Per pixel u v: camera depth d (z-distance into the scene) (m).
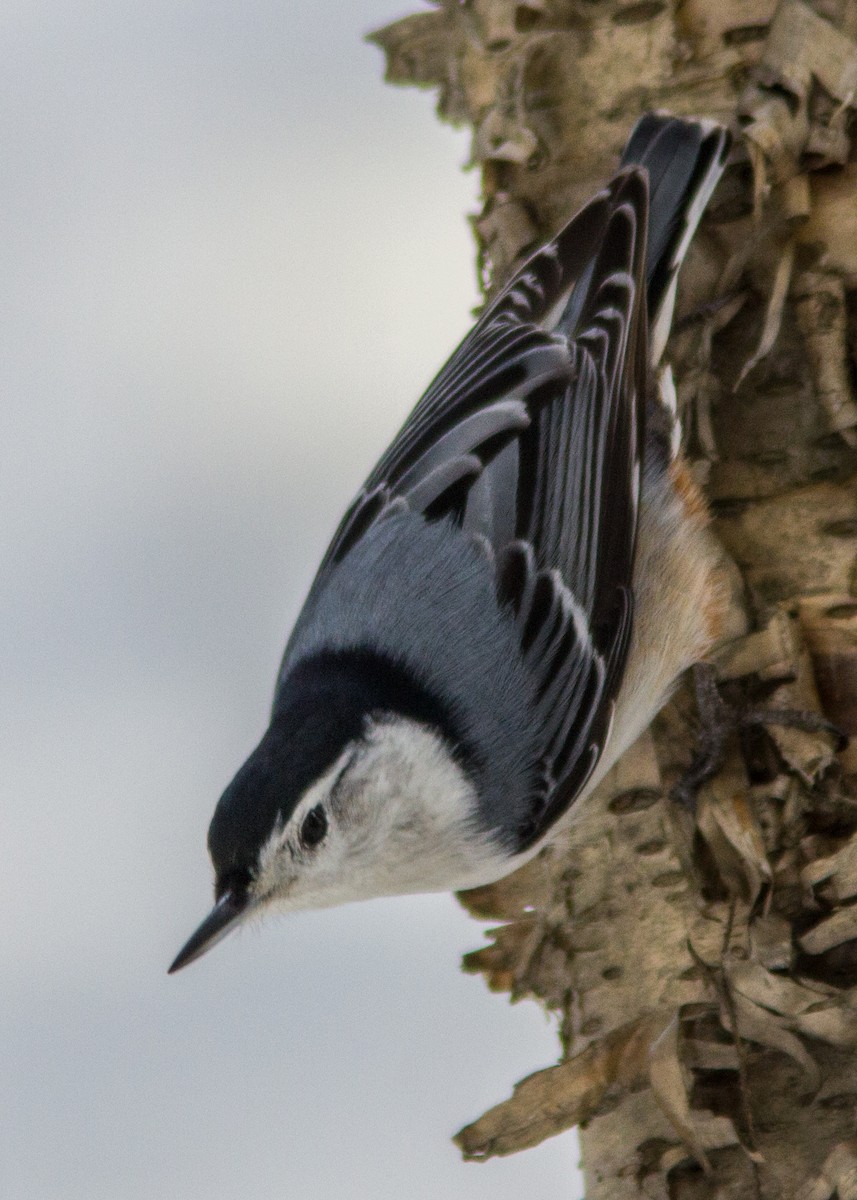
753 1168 3.24
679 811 3.25
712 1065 3.24
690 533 3.27
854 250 3.26
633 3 3.27
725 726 3.25
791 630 3.26
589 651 3.27
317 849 3.26
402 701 3.26
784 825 3.25
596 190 3.28
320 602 3.27
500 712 3.27
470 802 3.26
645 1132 3.25
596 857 3.26
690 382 3.27
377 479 3.28
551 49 3.28
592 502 3.28
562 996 3.26
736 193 3.27
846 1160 3.23
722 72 3.27
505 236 3.29
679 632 3.27
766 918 3.24
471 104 3.29
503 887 3.28
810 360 3.26
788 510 3.26
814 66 3.26
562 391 3.27
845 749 3.25
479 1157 3.25
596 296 3.28
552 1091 3.25
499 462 3.27
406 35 3.30
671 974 3.25
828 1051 3.24
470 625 3.27
